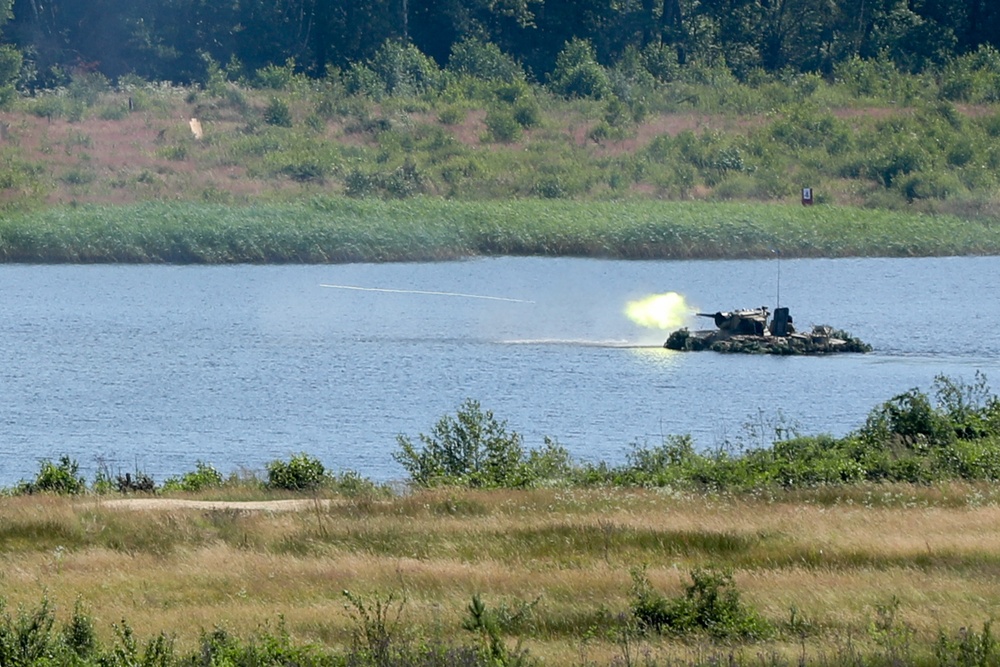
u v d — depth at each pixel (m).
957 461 116.06
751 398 166.12
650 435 148.12
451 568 84.94
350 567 85.62
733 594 73.88
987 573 81.88
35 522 96.81
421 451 138.25
